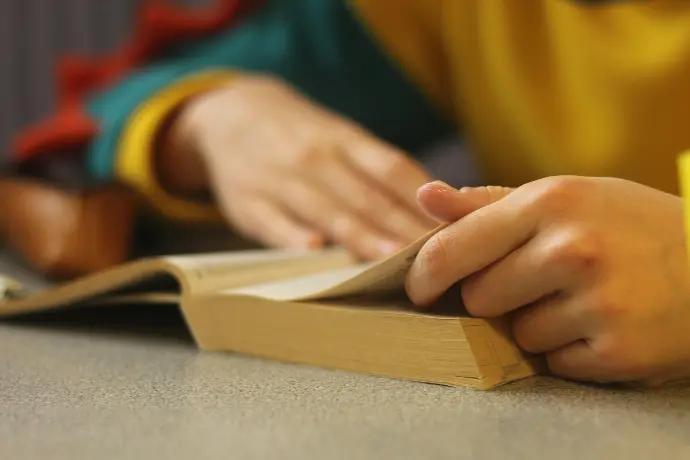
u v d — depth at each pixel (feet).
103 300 2.03
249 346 1.86
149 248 3.38
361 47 3.81
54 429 1.51
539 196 1.65
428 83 3.83
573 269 1.63
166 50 4.06
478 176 4.04
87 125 3.44
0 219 3.21
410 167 2.48
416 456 1.43
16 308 2.10
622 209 1.65
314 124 2.78
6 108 5.60
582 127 3.03
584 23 3.01
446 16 3.60
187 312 1.92
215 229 3.55
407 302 1.80
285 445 1.46
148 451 1.44
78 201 2.86
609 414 1.56
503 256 1.67
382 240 2.39
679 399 1.62
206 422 1.53
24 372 1.75
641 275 1.63
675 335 1.64
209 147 3.01
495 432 1.50
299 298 1.80
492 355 1.68
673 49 2.76
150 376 1.73
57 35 5.60
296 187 2.61
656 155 2.86
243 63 3.68
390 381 1.70
